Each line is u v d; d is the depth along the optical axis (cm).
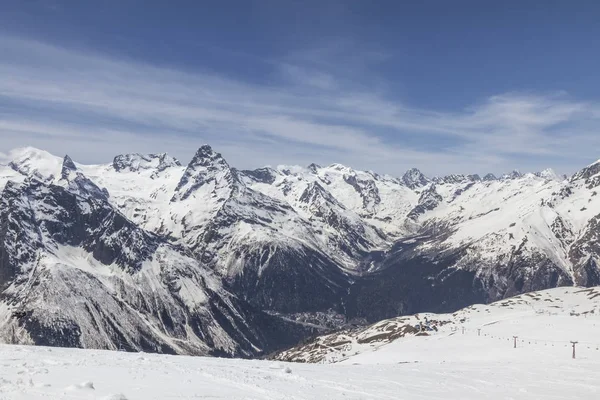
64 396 3169
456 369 6838
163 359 5984
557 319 15425
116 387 3644
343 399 4044
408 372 6231
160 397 3428
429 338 16625
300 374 5375
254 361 6925
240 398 3662
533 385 5534
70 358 5275
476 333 15012
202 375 4659
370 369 6531
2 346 6312
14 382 3522
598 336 11669
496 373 6444
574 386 5556
